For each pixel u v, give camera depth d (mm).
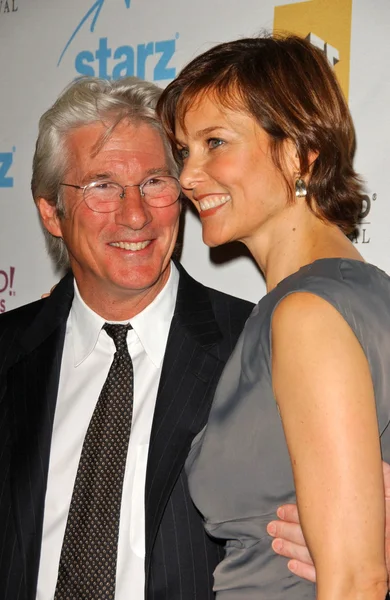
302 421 998
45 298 1924
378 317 1069
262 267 1310
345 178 1251
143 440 1636
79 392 1745
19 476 1646
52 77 2355
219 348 1646
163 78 2150
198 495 1256
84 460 1627
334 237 1230
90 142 1676
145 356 1729
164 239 1693
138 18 2191
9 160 2438
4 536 1649
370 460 966
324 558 958
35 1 2379
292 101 1206
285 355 1036
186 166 1321
